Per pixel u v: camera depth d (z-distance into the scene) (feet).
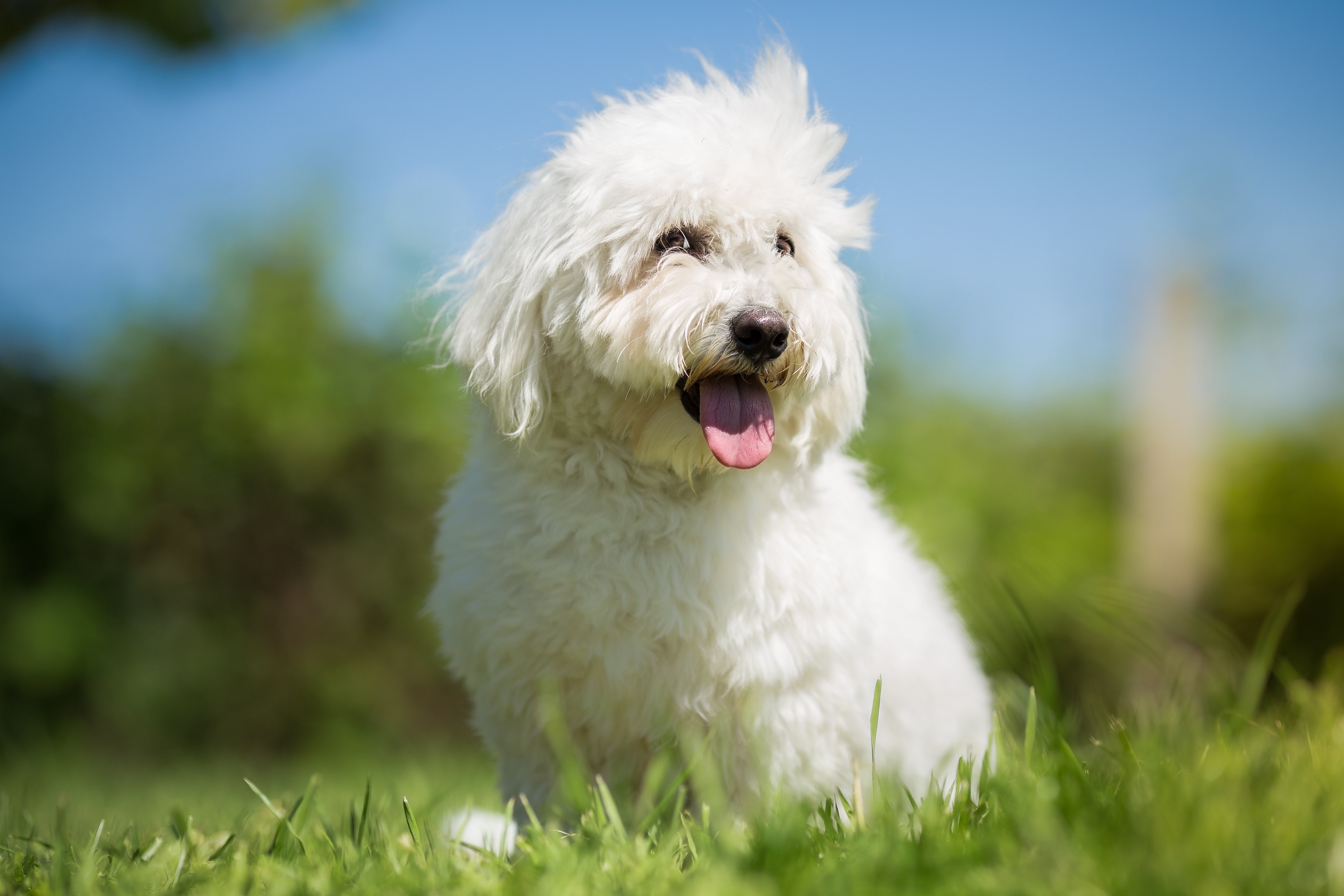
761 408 9.37
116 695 35.40
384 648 37.04
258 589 36.88
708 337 9.16
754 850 6.72
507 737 9.64
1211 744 8.20
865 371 10.87
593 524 9.02
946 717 10.75
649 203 9.54
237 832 8.98
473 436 10.36
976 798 8.23
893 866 6.21
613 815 7.79
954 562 31.45
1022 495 39.04
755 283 9.43
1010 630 12.44
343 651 36.88
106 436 36.78
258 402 37.14
